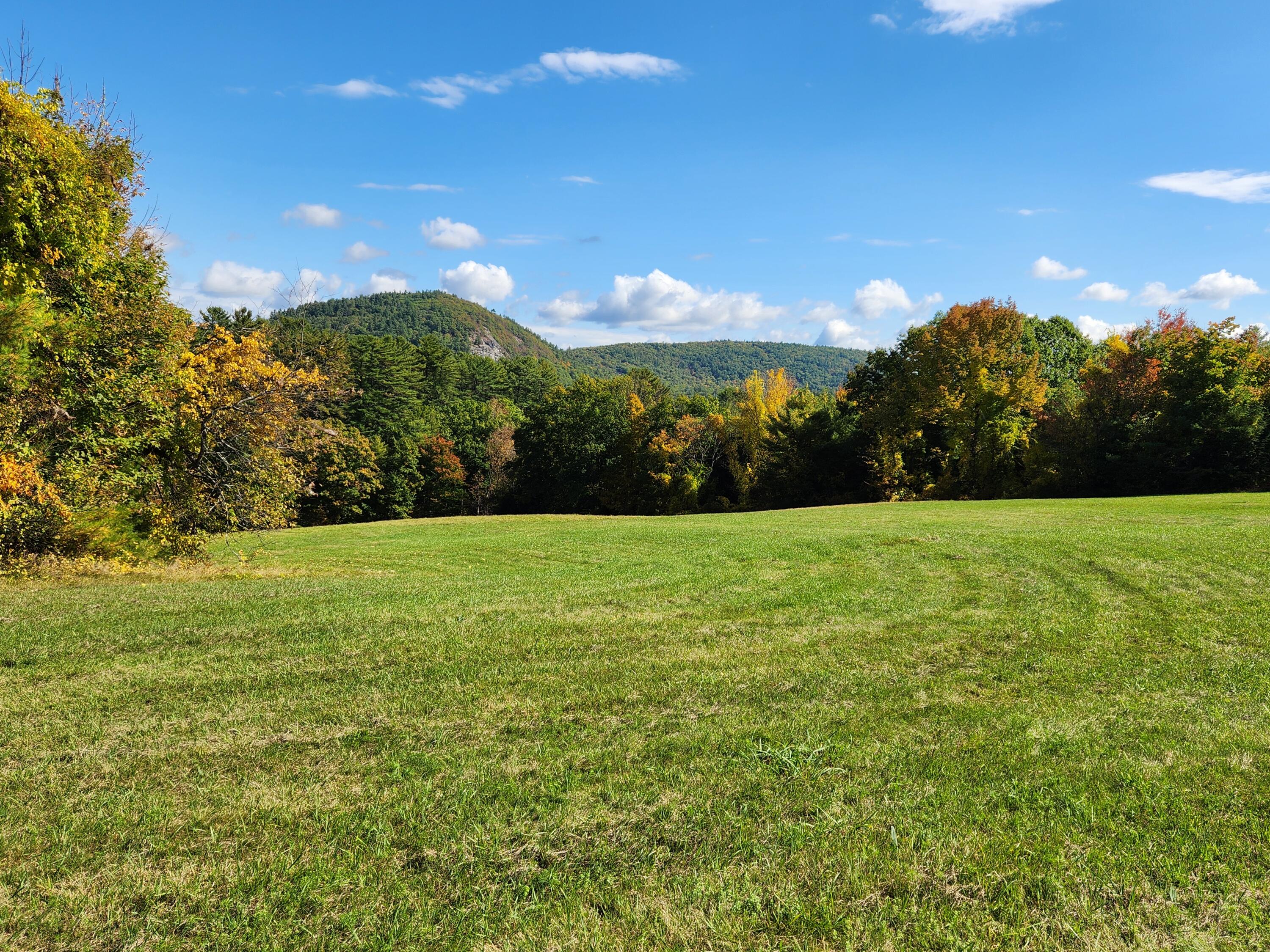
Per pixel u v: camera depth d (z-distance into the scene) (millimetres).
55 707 5898
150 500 17734
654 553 17984
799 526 23922
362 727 5480
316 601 10188
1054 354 56375
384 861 3672
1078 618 8734
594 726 5473
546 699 6070
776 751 4895
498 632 8320
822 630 8414
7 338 12281
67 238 14016
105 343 15711
